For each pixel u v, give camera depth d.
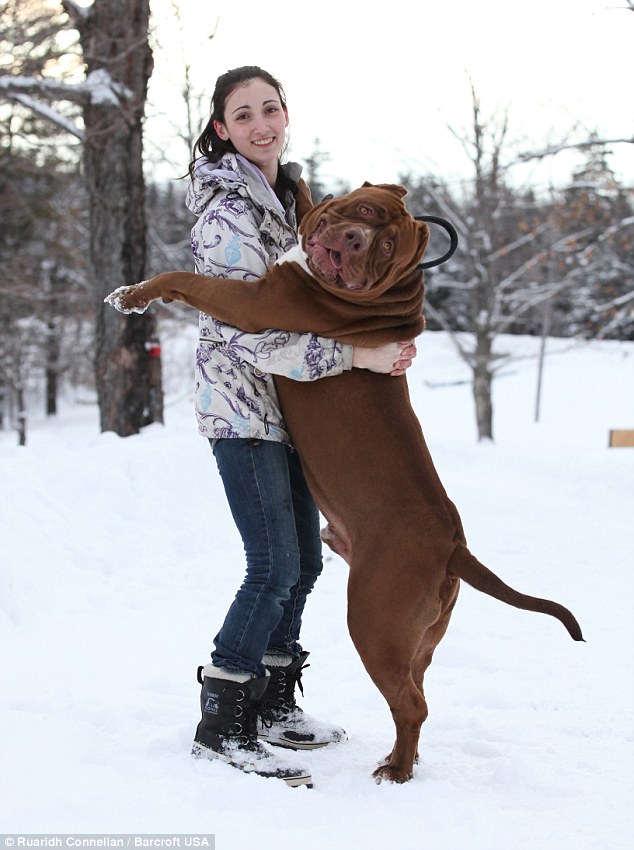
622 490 11.46
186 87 15.91
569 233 24.36
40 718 3.54
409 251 3.16
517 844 2.77
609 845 2.78
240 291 3.25
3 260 27.64
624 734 3.86
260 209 3.51
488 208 21.33
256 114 3.51
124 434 11.56
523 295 22.91
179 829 2.69
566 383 34.50
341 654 5.10
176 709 3.83
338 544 3.54
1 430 33.50
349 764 3.50
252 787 3.04
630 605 6.14
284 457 3.50
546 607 3.18
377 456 3.33
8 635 4.81
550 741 3.79
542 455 15.59
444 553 3.27
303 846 2.65
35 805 2.77
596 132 17.05
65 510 7.21
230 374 3.42
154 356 11.77
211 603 5.94
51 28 11.83
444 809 3.03
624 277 27.41
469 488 11.70
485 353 21.36
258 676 3.38
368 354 3.33
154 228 17.86
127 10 11.52
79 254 25.88
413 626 3.23
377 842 2.73
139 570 6.56
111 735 3.54
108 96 11.34
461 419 30.09
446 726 3.99
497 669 4.89
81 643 4.79
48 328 29.25
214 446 3.52
